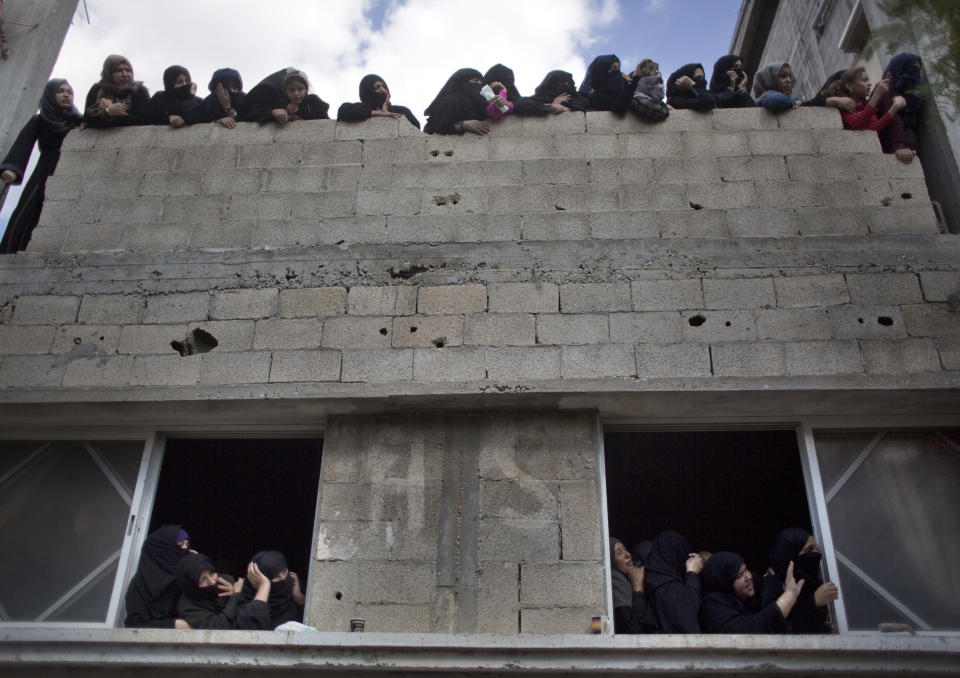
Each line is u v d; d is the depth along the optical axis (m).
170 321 5.98
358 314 5.87
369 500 5.38
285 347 5.79
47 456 5.88
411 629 5.00
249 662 4.69
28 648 4.82
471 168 6.52
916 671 4.55
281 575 5.38
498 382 5.46
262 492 8.44
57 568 5.50
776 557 5.27
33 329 6.03
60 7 7.65
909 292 5.77
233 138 6.83
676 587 5.16
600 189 6.36
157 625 5.16
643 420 5.70
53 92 7.32
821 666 4.57
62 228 6.53
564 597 5.04
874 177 6.34
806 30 10.89
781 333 5.64
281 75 7.11
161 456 5.87
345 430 5.61
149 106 7.03
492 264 6.00
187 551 5.53
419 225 6.29
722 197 6.30
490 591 5.07
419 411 5.62
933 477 5.50
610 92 6.89
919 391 5.34
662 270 5.89
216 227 6.43
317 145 6.73
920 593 5.16
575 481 5.36
